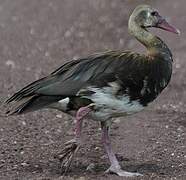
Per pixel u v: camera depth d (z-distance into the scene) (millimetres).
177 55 22938
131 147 13766
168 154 13266
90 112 11469
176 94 18375
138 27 12273
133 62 11445
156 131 14875
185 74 20281
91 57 11555
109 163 12586
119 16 28484
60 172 11891
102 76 11227
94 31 26438
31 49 23703
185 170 12156
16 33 25969
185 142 14086
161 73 11680
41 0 31312
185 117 16156
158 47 11992
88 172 11969
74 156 12172
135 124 15453
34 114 16031
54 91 11203
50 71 20875
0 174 11805
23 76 20094
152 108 16953
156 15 12406
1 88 18594
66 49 23844
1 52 23156
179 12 28625
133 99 11469
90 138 14430
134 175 11703
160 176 11711
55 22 27750
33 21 27875
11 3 30625
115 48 24188
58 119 15789
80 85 11211
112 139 14344
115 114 11602
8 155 12969
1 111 16094
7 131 14695
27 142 13961
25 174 11805
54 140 14172
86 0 31297
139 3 30266
